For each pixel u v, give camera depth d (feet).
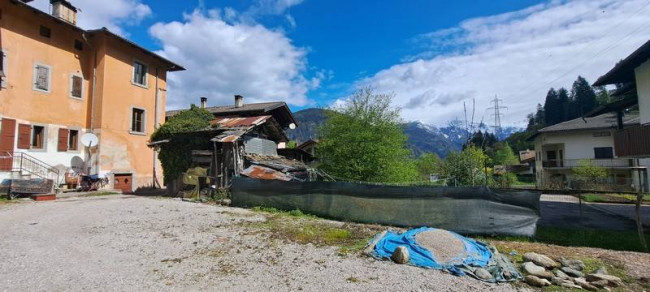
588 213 46.83
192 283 17.33
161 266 19.99
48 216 35.32
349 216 35.88
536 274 18.56
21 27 57.06
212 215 37.65
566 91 270.05
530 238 27.91
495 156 212.23
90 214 37.01
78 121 66.28
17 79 56.18
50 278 17.62
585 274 19.03
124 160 71.77
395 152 65.77
